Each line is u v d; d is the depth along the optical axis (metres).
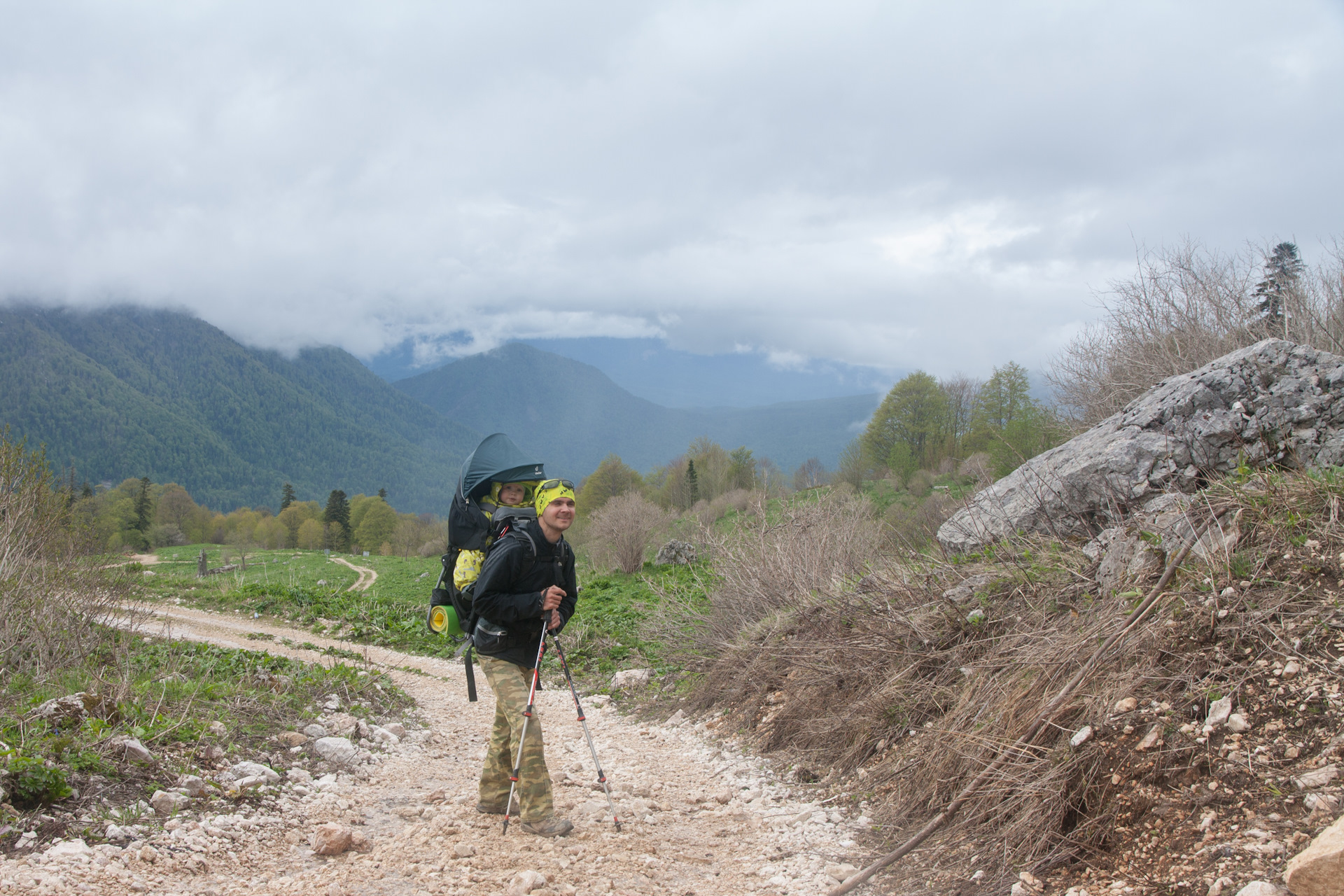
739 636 8.52
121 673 6.74
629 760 6.38
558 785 5.37
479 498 4.46
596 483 60.47
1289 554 4.05
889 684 5.53
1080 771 3.59
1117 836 3.25
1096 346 9.96
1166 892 2.84
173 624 13.23
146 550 75.44
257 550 55.16
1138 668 3.89
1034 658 4.57
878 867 3.64
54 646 7.38
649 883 3.59
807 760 5.67
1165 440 6.34
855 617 6.66
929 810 4.18
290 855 3.71
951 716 4.70
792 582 8.52
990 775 3.93
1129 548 5.02
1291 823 2.81
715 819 4.81
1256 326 8.41
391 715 7.31
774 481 12.20
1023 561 6.15
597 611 14.60
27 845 3.22
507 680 4.21
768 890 3.61
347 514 100.62
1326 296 8.05
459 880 3.45
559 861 3.71
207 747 4.86
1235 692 3.47
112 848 3.32
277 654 10.68
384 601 17.56
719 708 7.68
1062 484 6.58
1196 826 3.04
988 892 3.30
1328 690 3.24
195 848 3.54
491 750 4.44
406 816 4.50
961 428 43.31
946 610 5.88
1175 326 8.91
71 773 3.88
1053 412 10.88
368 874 3.51
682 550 19.72
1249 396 6.32
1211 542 4.38
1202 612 3.94
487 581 4.04
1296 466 5.66
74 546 8.92
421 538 70.62
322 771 5.15
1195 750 3.32
